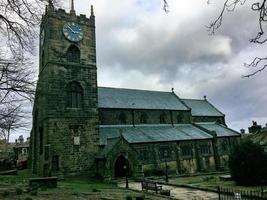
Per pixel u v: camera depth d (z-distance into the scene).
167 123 61.72
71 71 44.59
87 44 47.25
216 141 60.50
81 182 38.22
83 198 21.16
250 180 33.97
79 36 46.56
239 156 34.97
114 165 41.69
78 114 43.66
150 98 63.97
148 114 58.91
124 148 43.25
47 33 44.66
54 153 40.34
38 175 43.22
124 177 42.88
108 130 50.97
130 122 55.72
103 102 54.03
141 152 49.09
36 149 48.06
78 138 42.91
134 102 58.94
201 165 56.59
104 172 40.81
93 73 46.78
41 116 45.09
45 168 39.44
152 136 52.66
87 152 43.28
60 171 40.19
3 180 32.75
